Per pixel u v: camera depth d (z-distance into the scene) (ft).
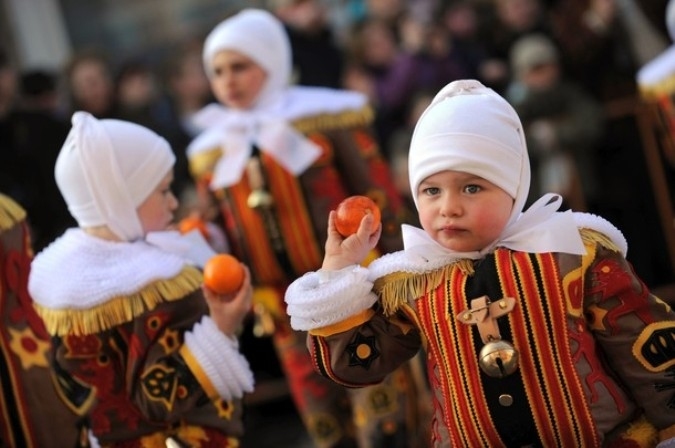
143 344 26.99
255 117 38.88
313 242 38.34
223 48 39.09
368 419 36.06
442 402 22.26
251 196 38.34
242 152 38.73
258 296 38.88
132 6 77.77
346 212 22.93
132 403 27.43
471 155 21.68
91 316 27.09
